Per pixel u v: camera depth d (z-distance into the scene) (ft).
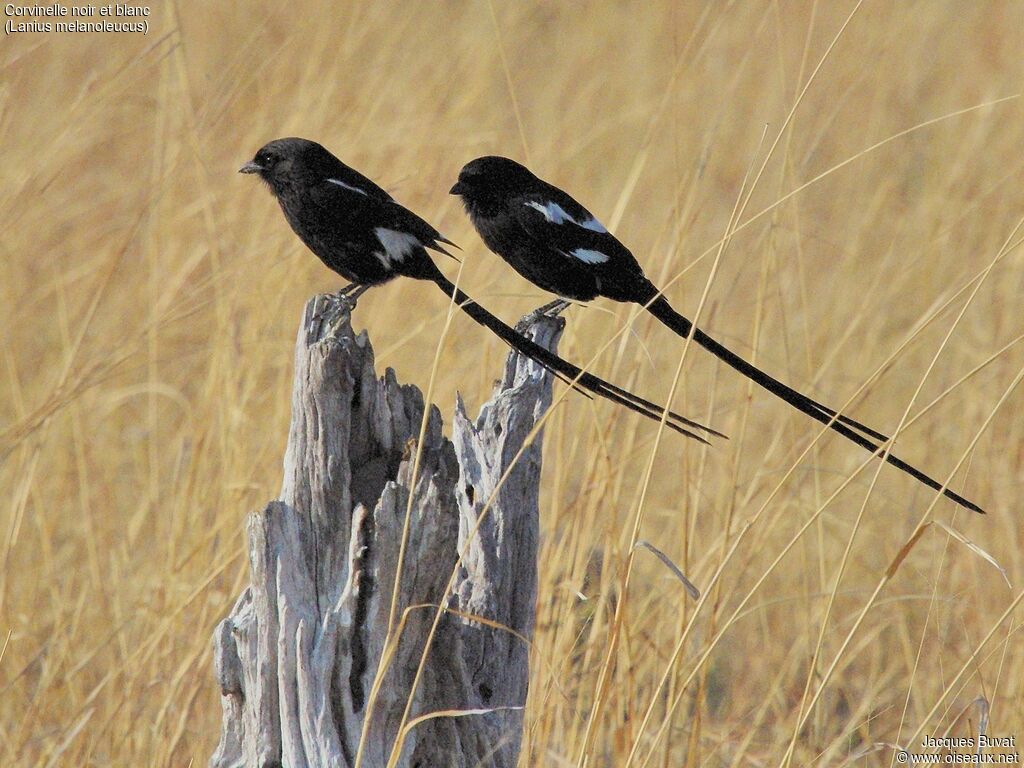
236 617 23.30
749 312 50.03
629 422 32.37
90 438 42.73
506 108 68.08
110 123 65.26
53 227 55.11
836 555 40.96
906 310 50.93
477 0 73.92
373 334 43.11
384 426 23.91
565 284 37.06
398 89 56.03
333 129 48.47
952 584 38.01
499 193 36.86
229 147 52.85
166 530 37.27
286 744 22.20
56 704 32.68
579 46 73.36
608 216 54.70
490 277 44.78
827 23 77.15
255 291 39.29
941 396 23.57
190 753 31.45
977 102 69.41
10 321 45.91
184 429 41.34
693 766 26.58
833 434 46.01
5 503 40.27
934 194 54.24
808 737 32.32
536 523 24.93
